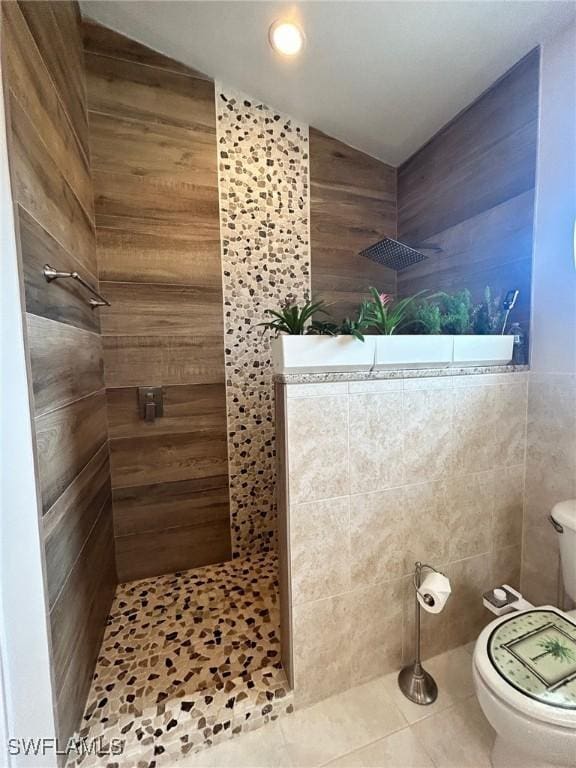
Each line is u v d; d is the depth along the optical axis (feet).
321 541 3.65
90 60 5.00
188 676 3.97
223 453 6.23
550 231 4.37
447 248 5.95
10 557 2.36
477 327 4.68
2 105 2.36
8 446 2.37
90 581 4.10
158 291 5.62
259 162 6.05
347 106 5.84
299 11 4.29
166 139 5.47
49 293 3.13
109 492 5.44
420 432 4.02
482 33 4.32
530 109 4.52
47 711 2.76
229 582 5.78
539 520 4.61
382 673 4.12
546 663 2.92
